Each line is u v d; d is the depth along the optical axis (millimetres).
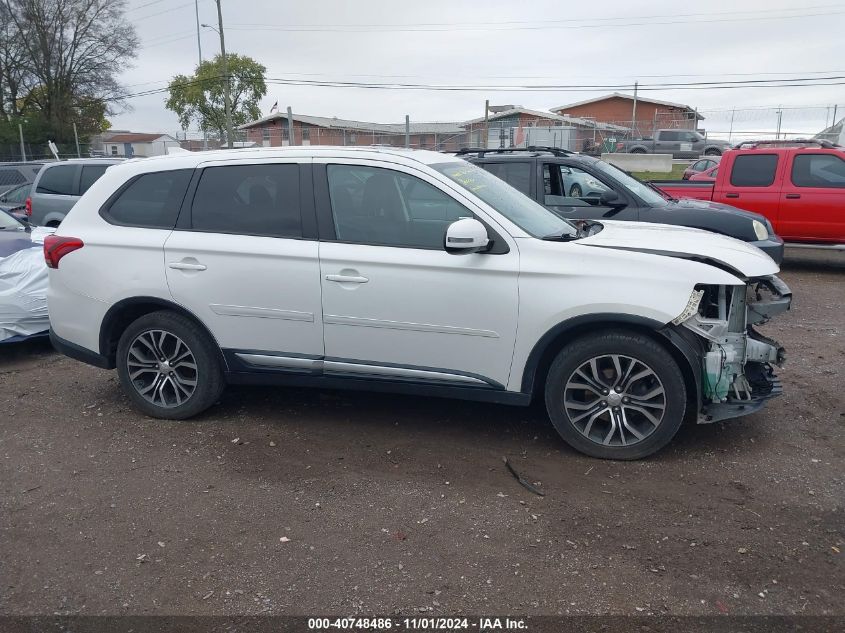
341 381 4934
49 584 3432
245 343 5023
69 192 12719
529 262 4422
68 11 51000
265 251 4848
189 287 5035
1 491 4320
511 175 8438
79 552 3682
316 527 3850
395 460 4602
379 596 3275
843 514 3877
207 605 3254
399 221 4699
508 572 3426
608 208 8148
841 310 8672
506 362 4547
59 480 4445
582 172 8305
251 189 5012
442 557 3559
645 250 4469
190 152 5293
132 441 4992
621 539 3678
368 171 4789
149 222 5207
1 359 7051
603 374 4488
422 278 4562
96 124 55562
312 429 5117
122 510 4070
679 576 3373
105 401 5785
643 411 4434
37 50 50812
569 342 4508
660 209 8086
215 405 5613
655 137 35250
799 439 4801
